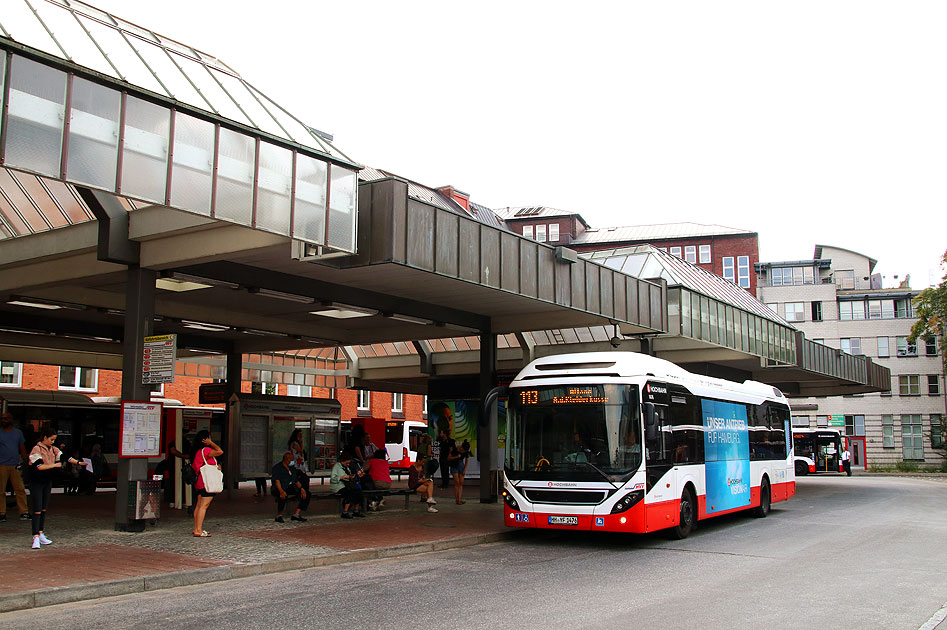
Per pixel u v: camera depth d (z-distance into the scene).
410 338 23.86
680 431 15.77
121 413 13.84
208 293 18.20
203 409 30.23
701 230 76.44
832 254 83.31
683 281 27.88
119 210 13.93
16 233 15.38
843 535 16.45
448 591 9.68
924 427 69.50
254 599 9.12
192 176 11.77
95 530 14.22
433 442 32.09
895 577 10.97
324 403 26.48
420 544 13.54
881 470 63.62
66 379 36.34
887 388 46.22
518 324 22.05
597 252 29.70
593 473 14.08
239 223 12.27
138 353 14.10
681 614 8.34
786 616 8.29
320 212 13.56
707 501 16.84
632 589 9.89
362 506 18.30
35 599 8.70
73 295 17.62
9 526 14.80
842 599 9.28
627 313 21.88
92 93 10.78
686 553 13.54
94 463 26.25
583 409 14.49
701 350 28.86
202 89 12.60
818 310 72.81
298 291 16.47
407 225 14.66
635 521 13.79
